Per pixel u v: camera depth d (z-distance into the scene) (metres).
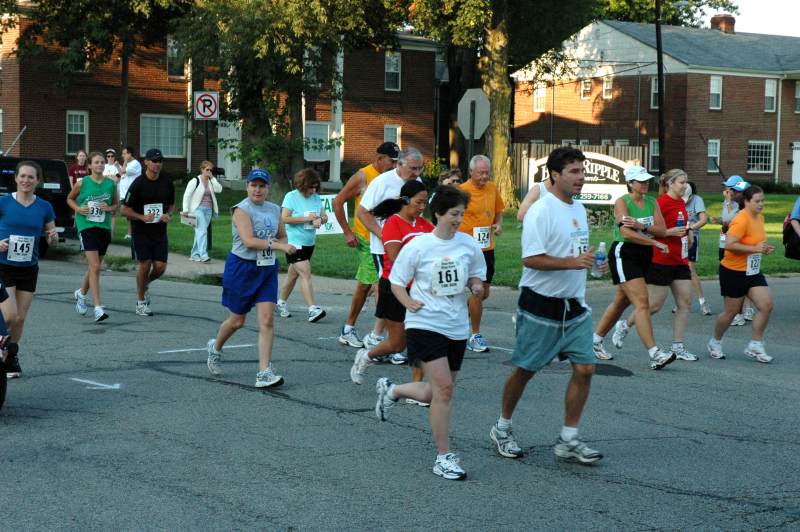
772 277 21.06
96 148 44.72
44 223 9.80
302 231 13.21
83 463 6.76
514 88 64.31
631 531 5.63
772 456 7.33
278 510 5.86
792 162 60.97
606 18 75.12
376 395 9.07
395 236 8.54
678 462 7.11
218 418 8.10
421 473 6.70
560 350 6.91
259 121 36.25
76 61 39.12
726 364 11.23
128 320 13.12
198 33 33.91
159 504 5.93
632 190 10.74
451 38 38.62
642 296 10.69
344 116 51.03
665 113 58.03
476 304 11.50
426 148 54.06
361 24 35.75
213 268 19.44
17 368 9.48
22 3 41.94
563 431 7.07
